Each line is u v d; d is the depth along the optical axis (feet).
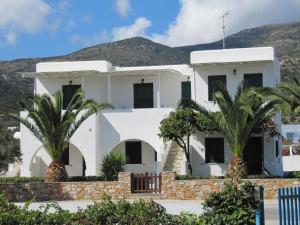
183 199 93.86
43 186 98.07
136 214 43.57
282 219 49.52
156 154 124.98
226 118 98.73
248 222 45.01
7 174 146.00
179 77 131.95
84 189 97.86
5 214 44.57
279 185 92.79
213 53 117.70
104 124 121.90
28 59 344.90
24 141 123.54
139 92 132.36
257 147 112.98
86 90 130.82
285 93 96.12
